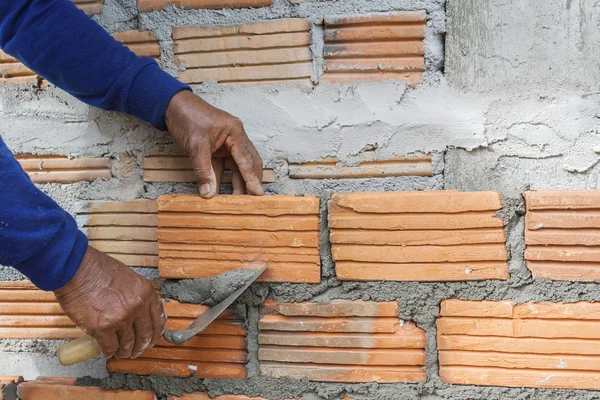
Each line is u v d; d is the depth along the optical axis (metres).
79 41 1.05
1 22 1.06
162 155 1.20
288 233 1.11
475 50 1.07
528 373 1.08
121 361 1.21
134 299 0.98
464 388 1.11
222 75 1.15
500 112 1.07
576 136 1.06
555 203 1.04
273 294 1.15
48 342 1.27
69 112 1.22
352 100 1.12
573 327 1.05
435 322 1.11
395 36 1.09
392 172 1.12
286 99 1.14
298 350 1.15
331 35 1.11
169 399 1.20
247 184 1.11
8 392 1.25
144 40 1.17
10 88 1.24
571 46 1.04
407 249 1.09
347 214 1.10
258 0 1.13
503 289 1.07
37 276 0.90
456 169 1.10
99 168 1.23
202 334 1.17
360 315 1.12
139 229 1.22
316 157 1.14
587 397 1.07
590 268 1.04
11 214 0.83
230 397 1.18
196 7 1.15
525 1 1.04
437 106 1.09
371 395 1.14
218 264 1.14
